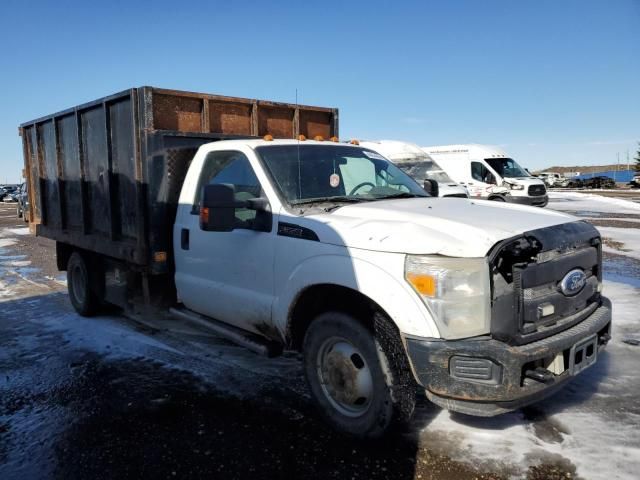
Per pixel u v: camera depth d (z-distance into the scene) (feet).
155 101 17.21
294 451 11.46
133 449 11.73
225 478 10.53
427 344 9.91
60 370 16.66
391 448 11.46
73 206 22.16
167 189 16.81
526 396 9.95
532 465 10.67
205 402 14.05
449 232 10.65
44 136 24.07
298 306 12.65
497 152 67.31
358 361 11.60
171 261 17.02
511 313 9.87
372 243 10.83
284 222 12.83
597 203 86.07
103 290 21.30
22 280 31.94
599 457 10.87
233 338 14.65
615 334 18.43
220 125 19.16
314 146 15.75
